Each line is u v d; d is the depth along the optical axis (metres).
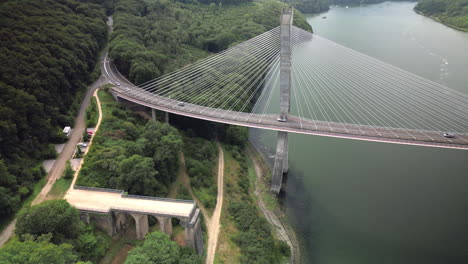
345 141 154.38
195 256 83.81
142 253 75.44
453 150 146.12
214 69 169.38
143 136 116.38
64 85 129.88
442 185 126.38
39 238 71.31
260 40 182.00
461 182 127.44
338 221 113.25
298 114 154.25
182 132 142.12
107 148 107.75
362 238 107.06
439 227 109.38
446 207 116.69
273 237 107.31
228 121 126.56
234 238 100.44
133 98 141.00
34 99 109.88
